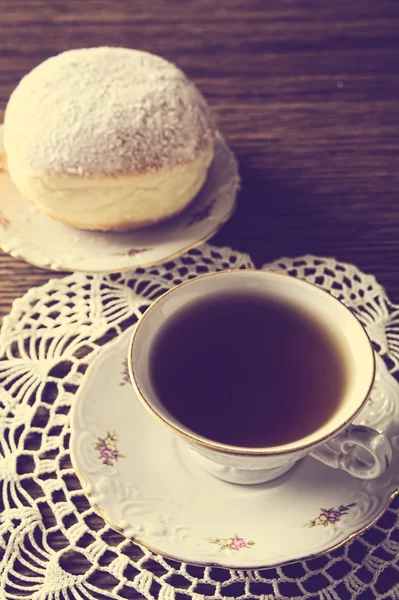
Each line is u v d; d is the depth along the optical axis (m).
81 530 0.45
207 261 0.54
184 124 0.54
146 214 0.54
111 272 0.52
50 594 0.43
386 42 0.67
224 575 0.44
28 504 0.45
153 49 0.66
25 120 0.54
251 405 0.44
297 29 0.68
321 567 0.44
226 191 0.56
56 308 0.52
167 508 0.44
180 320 0.46
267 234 0.55
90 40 0.66
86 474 0.44
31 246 0.53
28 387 0.49
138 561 0.44
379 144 0.60
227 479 0.44
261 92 0.63
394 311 0.52
